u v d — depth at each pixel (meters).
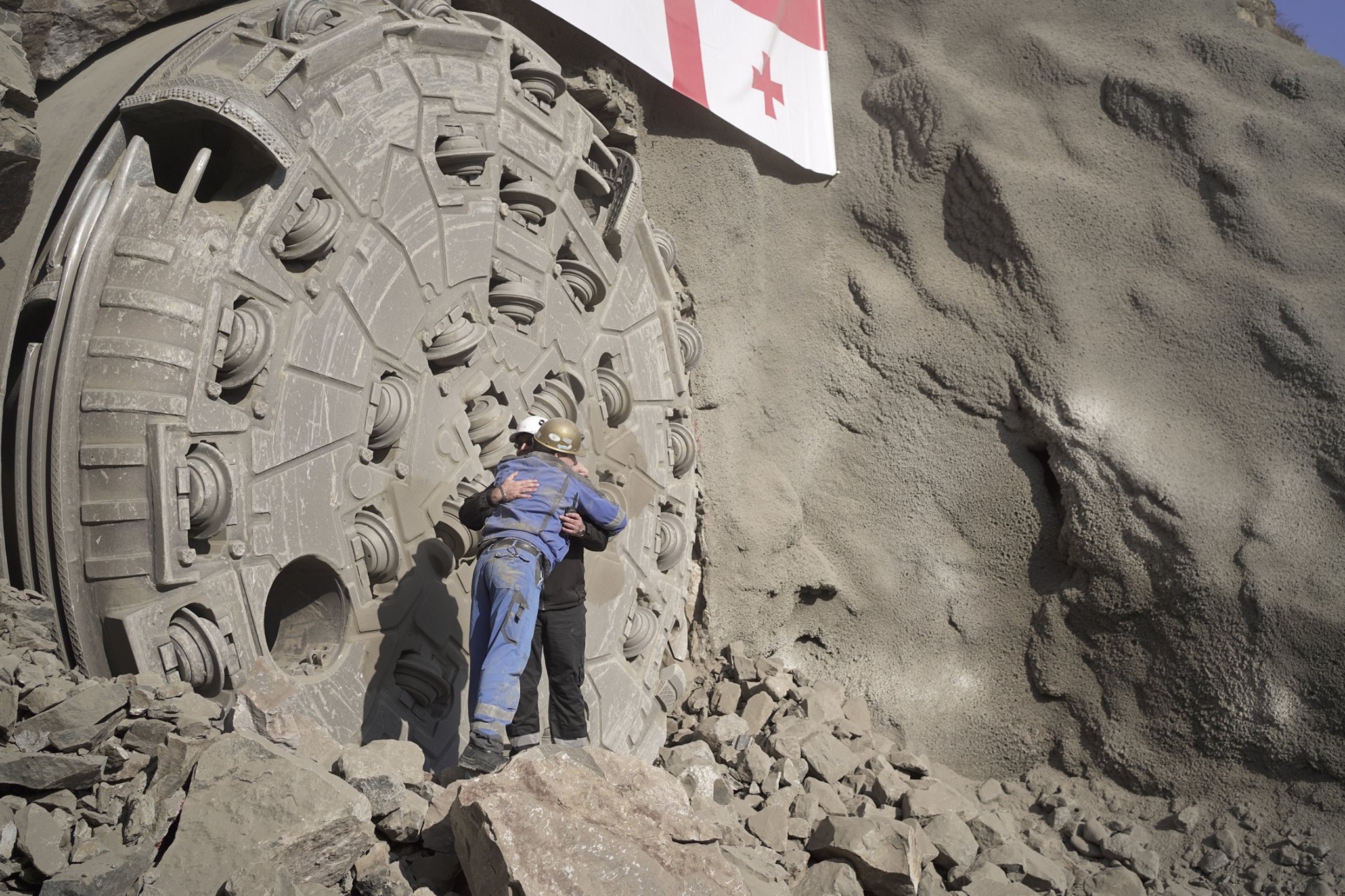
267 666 4.06
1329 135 7.61
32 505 3.81
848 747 6.49
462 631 5.11
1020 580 7.41
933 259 7.88
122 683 3.67
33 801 3.15
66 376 3.80
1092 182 7.70
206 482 4.02
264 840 3.16
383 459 4.96
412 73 5.16
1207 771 6.59
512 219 5.70
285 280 4.45
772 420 7.64
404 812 3.62
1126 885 5.82
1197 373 7.21
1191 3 8.27
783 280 7.85
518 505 4.41
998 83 8.12
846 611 7.50
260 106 4.38
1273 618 6.48
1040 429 7.34
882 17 8.35
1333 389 6.86
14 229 4.30
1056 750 7.07
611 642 6.02
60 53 4.83
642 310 6.66
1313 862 5.98
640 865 3.38
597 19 6.58
